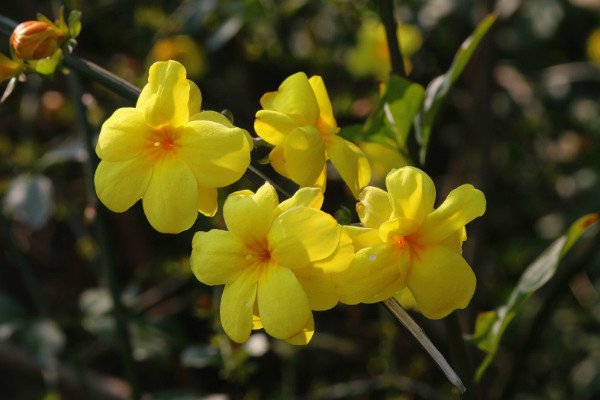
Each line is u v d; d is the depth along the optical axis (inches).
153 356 22.5
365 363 28.4
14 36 14.5
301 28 28.4
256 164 23.5
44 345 20.7
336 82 29.2
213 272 13.5
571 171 30.1
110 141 13.9
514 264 29.5
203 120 13.9
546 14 30.4
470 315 22.3
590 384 26.3
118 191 13.9
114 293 18.8
